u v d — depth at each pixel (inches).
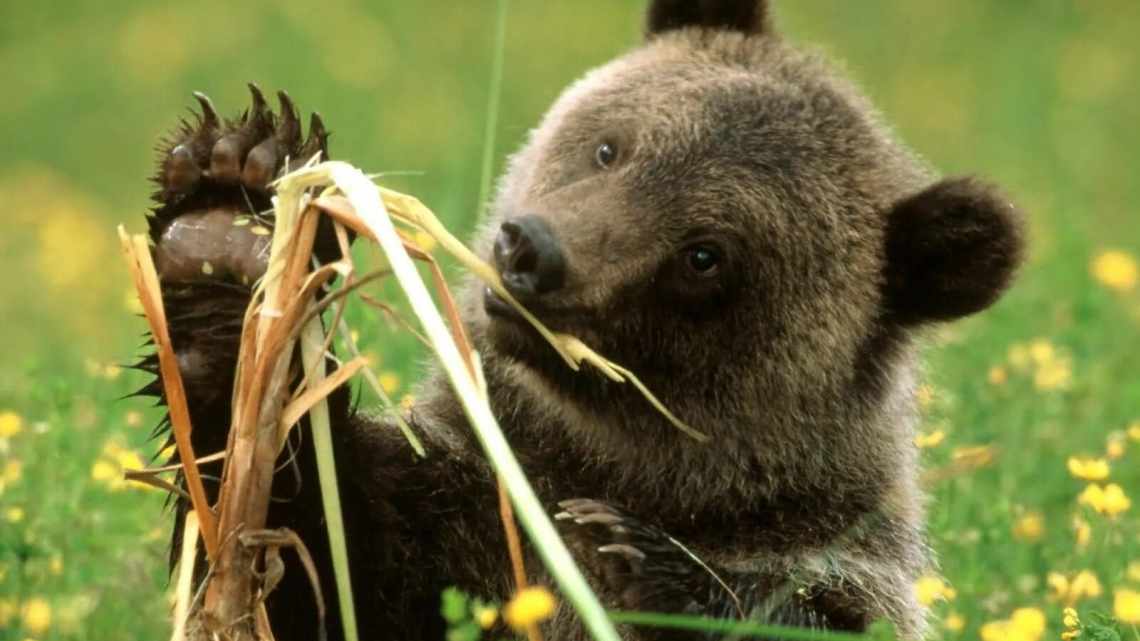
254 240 439.5
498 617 477.4
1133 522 558.9
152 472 437.7
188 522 435.2
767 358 470.6
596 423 476.1
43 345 837.8
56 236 998.4
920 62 1421.0
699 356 468.1
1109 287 820.0
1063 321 766.5
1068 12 1494.8
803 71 501.7
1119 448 595.2
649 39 538.0
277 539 429.1
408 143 1174.3
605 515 443.5
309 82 1298.0
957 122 1318.9
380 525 456.4
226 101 1293.1
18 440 599.2
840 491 483.8
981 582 534.9
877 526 489.1
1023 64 1398.9
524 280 444.8
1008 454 627.5
